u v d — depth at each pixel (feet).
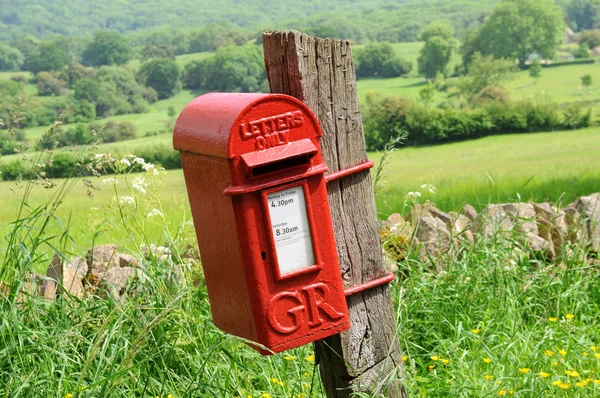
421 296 14.51
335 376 10.11
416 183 86.84
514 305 14.58
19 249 12.26
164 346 12.02
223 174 8.26
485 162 137.69
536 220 19.07
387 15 425.69
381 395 9.97
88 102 224.12
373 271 9.93
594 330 14.33
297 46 8.99
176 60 309.22
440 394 11.50
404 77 281.74
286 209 8.30
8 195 33.24
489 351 12.27
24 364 11.16
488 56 250.78
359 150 9.64
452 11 415.44
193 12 524.93
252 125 7.99
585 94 217.97
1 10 471.62
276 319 8.40
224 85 255.09
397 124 188.75
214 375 11.12
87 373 10.75
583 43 284.82
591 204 19.61
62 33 451.53
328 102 9.31
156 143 164.76
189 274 13.87
